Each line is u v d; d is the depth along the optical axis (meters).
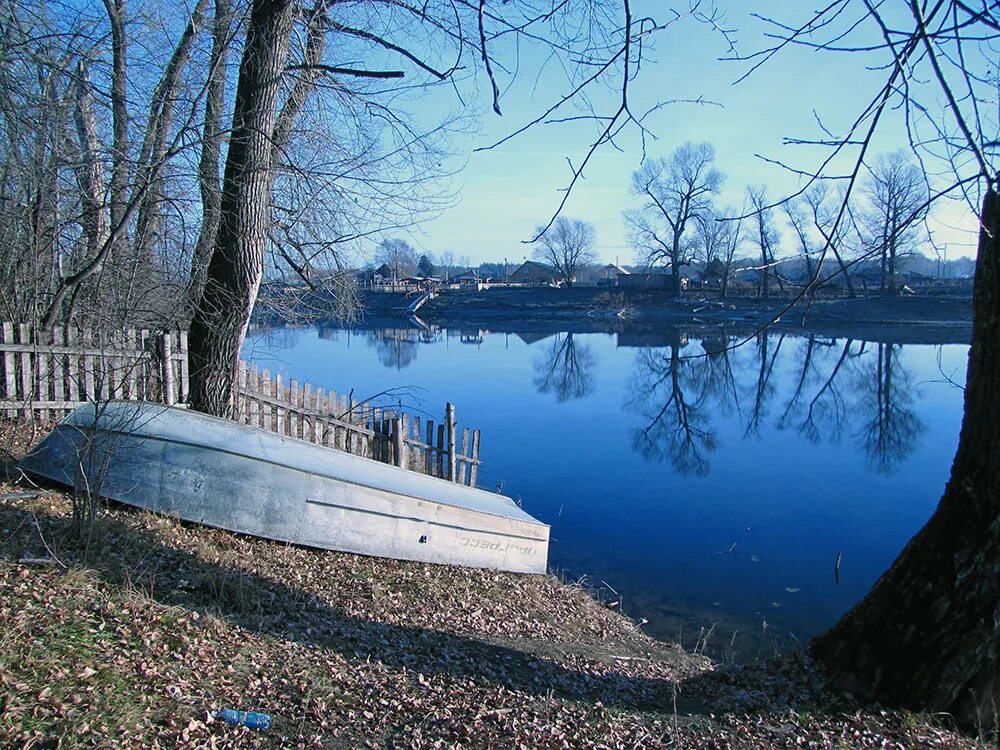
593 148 3.38
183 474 7.69
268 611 6.23
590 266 131.12
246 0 10.43
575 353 46.84
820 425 24.94
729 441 22.45
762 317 60.34
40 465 7.65
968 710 4.68
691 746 4.81
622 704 5.73
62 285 10.48
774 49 3.30
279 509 8.02
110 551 6.29
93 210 10.86
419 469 12.59
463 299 88.88
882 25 2.87
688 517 14.84
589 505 15.59
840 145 3.26
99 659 4.62
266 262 12.75
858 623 5.29
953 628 4.74
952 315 53.97
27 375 9.94
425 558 9.04
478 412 26.55
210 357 9.91
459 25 6.92
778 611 10.62
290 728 4.47
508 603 8.54
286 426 11.35
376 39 9.89
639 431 23.61
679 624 10.05
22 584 5.31
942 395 30.77
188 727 4.20
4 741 3.68
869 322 55.59
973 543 4.75
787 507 15.61
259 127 9.75
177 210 11.36
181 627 5.35
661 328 64.19
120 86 11.64
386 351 46.44
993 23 2.54
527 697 5.60
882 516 15.08
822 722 4.91
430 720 4.91
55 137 10.96
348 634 6.23
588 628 8.76
